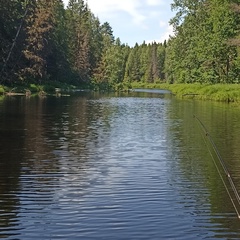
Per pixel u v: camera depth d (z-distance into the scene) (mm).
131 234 8094
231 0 54531
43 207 9414
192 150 15992
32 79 61406
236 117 27875
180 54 69938
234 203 9820
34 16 61469
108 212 9156
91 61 92438
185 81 68750
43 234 8055
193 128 22156
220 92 47906
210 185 11234
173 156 14859
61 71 72375
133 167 13141
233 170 12859
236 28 54875
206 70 60000
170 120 26047
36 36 60156
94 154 15023
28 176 11883
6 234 8047
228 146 16797
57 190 10617
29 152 15125
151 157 14680
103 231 8211
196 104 41062
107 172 12469
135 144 17172
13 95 50594
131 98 52500
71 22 87750
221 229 8352
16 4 60688
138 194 10383
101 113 30281
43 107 33625
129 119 26516
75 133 19859
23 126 21719
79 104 38750
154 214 9078
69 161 13820
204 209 9406
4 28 56500
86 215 8984
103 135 19453
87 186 11016
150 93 71688
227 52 56625
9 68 57062
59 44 74625
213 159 14398
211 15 58375
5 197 10055
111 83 89625
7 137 18250
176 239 7910
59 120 24906
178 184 11289
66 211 9195
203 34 59156
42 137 18469
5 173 12156
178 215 9047
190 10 64938
